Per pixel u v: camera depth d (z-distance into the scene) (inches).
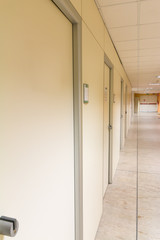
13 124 29.6
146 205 102.0
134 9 81.3
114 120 142.3
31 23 33.8
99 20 83.1
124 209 98.7
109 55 112.2
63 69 49.0
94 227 79.4
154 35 114.0
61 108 48.3
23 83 31.9
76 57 54.9
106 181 121.2
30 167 34.7
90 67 68.6
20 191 31.8
